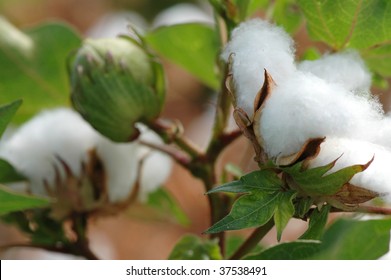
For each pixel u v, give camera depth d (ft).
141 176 1.30
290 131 0.97
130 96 1.17
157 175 1.32
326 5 1.13
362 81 1.06
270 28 1.03
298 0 1.14
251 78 1.00
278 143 0.98
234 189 0.98
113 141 1.20
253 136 1.00
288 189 0.99
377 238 1.09
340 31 1.15
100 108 1.17
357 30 1.14
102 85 1.16
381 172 0.97
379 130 0.99
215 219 1.18
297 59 1.22
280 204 0.98
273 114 0.97
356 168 0.96
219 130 1.18
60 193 1.24
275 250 1.04
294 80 0.98
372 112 0.98
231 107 1.23
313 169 0.97
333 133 0.97
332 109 0.96
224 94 1.15
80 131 1.25
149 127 1.20
